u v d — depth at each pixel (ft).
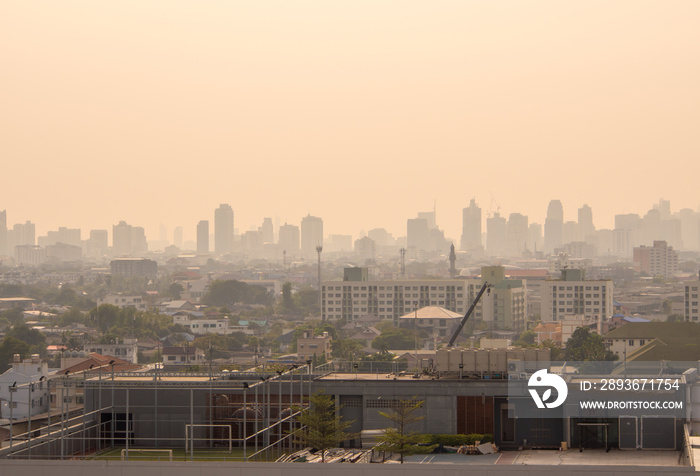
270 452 344.28
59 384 388.16
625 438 335.67
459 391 351.25
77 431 347.56
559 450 339.36
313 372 388.78
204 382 367.66
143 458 328.70
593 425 337.93
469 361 360.48
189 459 328.29
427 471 273.33
